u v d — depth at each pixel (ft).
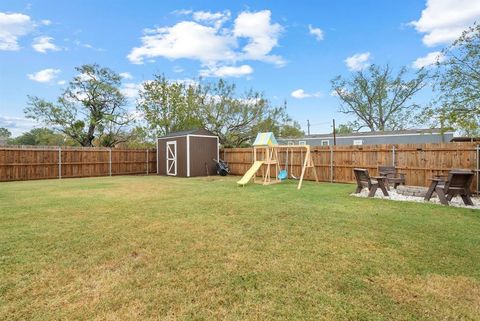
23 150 39.32
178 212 17.12
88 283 8.10
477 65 25.86
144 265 9.32
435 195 22.65
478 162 24.17
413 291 7.59
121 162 49.98
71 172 43.98
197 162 46.42
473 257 9.91
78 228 13.60
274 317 6.46
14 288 7.80
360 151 33.06
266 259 9.76
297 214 16.48
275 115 62.75
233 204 19.65
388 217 15.74
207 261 9.61
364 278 8.34
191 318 6.45
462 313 6.61
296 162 39.22
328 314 6.55
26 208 18.37
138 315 6.57
